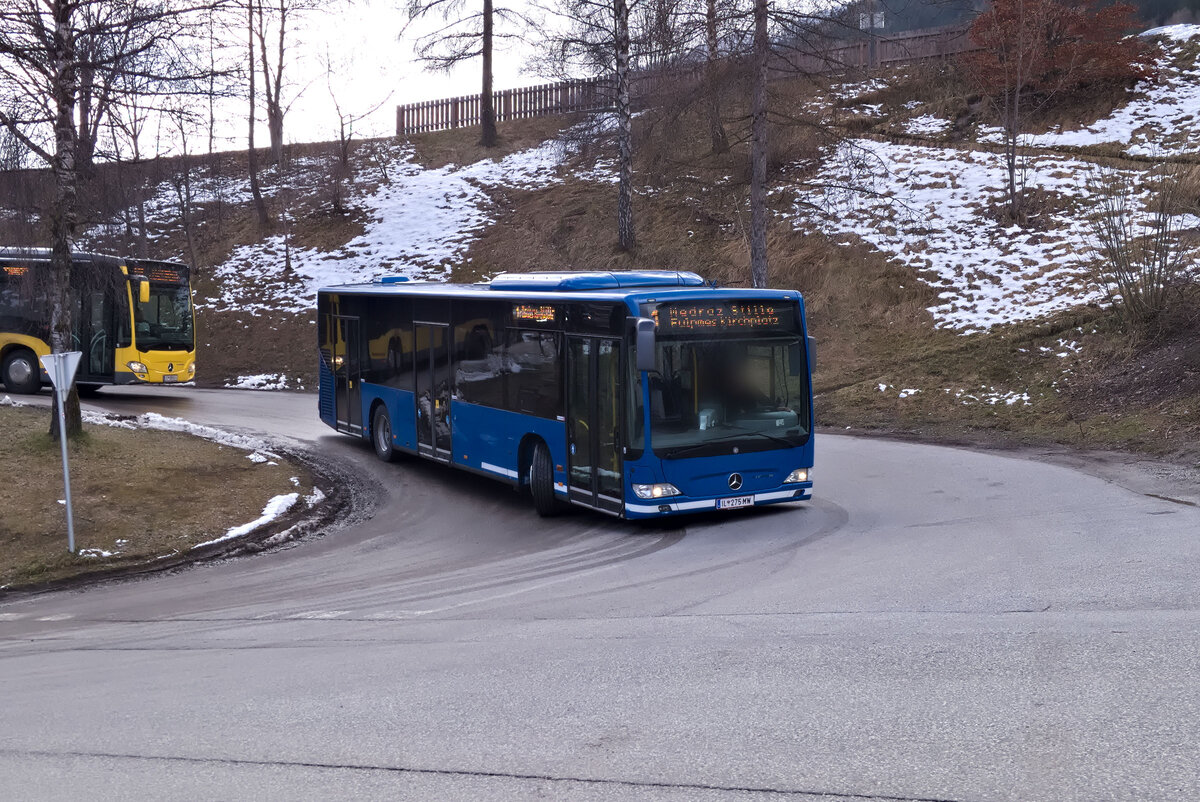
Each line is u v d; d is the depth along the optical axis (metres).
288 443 20.94
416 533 13.80
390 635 8.47
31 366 26.00
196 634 9.16
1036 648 6.60
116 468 15.98
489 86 46.88
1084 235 25.80
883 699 5.76
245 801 4.79
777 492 12.87
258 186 42.25
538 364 14.04
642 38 25.83
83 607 10.83
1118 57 31.88
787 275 28.06
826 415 21.19
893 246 27.92
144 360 26.05
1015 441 17.64
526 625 8.45
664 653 7.11
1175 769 4.55
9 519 13.65
